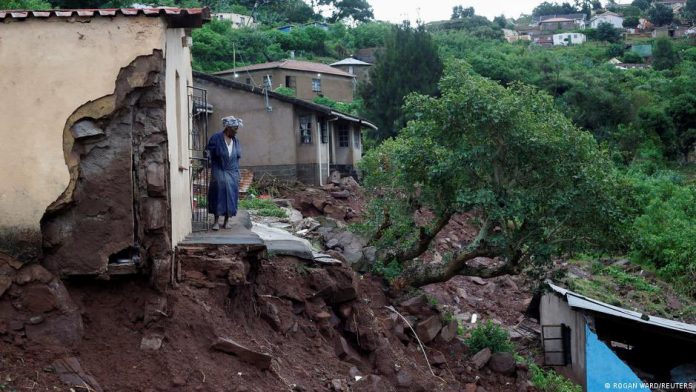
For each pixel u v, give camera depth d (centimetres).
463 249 1895
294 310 1393
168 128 1112
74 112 998
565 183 1788
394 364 1475
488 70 6500
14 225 985
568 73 6550
